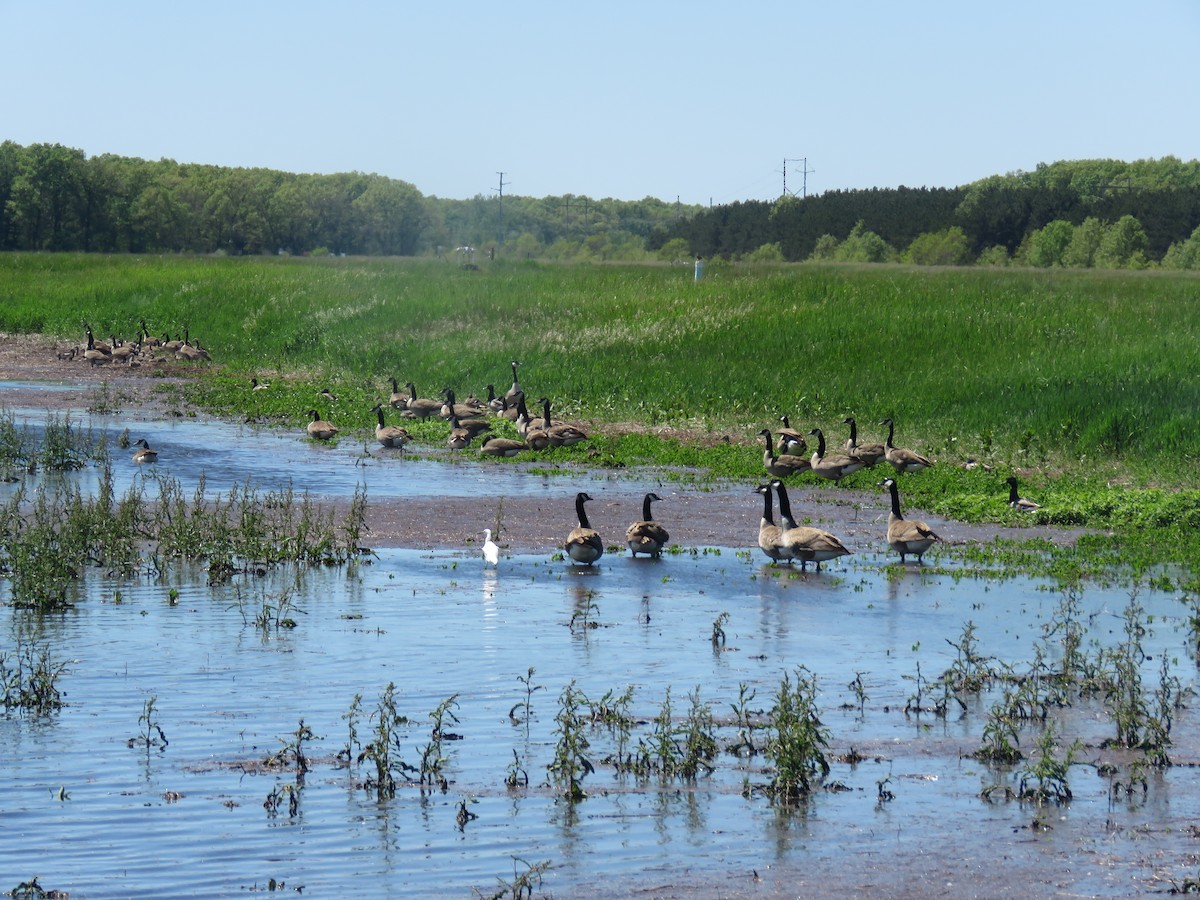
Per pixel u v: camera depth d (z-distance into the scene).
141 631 28.78
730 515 45.00
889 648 28.28
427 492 48.41
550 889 17.11
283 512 40.09
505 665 26.58
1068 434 57.19
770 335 81.06
